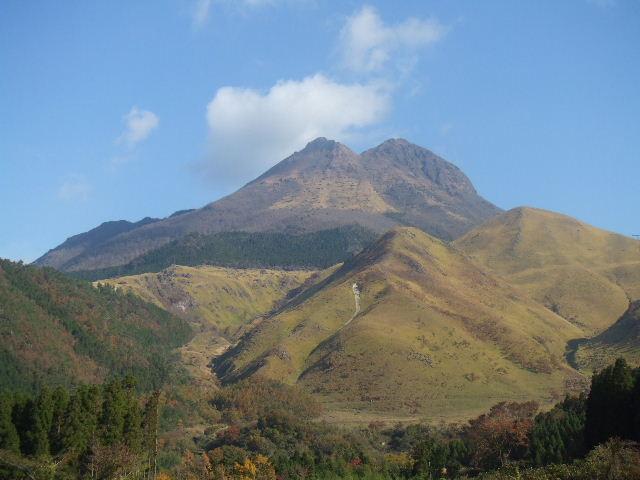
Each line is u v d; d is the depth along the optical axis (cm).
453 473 12900
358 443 16600
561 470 8350
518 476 9081
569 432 12269
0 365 17788
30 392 17225
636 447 8325
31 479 9931
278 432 16462
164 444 15925
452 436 16612
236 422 19062
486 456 12950
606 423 11031
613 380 11169
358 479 12731
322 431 16900
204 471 13425
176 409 19200
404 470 13575
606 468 7588
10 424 10562
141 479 11331
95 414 11331
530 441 12500
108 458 10638
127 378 12725
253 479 12825
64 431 10819
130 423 11631
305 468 13325
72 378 19312
